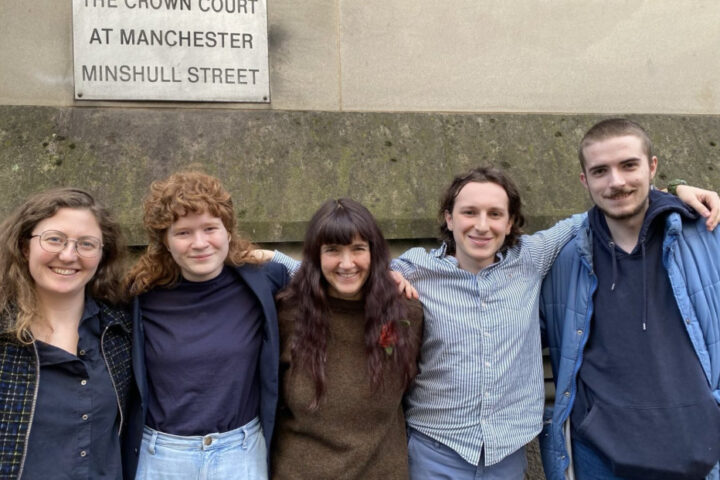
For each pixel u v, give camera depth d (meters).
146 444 1.63
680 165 3.05
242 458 1.66
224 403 1.64
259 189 2.63
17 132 2.62
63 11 2.76
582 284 1.92
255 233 2.53
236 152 2.71
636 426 1.71
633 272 1.81
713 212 1.78
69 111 2.71
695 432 1.66
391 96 3.02
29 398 1.46
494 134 3.00
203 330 1.68
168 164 2.63
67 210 1.55
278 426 1.77
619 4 3.25
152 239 1.72
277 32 2.92
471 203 1.84
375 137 2.88
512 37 3.14
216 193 1.68
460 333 1.81
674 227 1.73
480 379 1.78
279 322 1.79
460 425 1.78
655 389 1.71
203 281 1.72
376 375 1.68
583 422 1.81
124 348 1.65
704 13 3.34
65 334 1.57
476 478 1.78
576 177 2.93
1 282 1.52
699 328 1.73
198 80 2.83
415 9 3.04
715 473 1.69
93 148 2.63
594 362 1.84
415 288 1.90
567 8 3.20
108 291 1.69
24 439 1.44
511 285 1.89
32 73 2.73
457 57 3.08
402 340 1.73
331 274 1.73
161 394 1.64
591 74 3.22
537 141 3.02
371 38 3.01
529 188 2.85
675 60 3.31
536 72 3.16
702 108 3.32
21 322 1.47
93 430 1.52
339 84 2.98
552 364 2.06
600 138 1.81
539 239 2.01
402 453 1.75
